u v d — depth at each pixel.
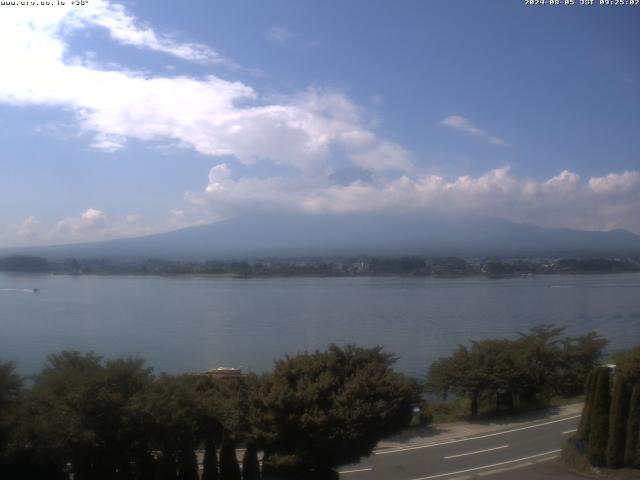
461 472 21.02
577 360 33.38
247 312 97.62
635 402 18.98
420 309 101.56
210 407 16.75
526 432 26.66
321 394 17.95
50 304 105.25
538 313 93.31
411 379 29.19
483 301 114.38
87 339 66.12
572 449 21.36
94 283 166.62
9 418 15.02
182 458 16.34
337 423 17.17
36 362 46.50
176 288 151.75
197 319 87.81
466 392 30.84
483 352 31.73
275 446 17.34
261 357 56.53
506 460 22.39
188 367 50.66
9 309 96.19
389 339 68.62
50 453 15.11
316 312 97.69
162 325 80.81
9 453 15.12
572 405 31.47
